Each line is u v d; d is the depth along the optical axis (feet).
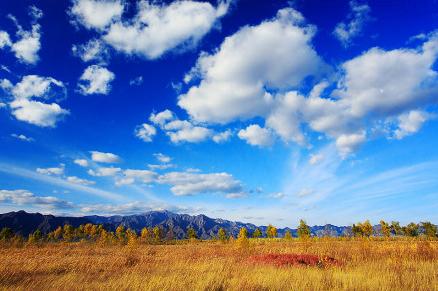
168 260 66.85
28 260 61.31
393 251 63.16
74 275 42.42
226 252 89.86
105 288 33.71
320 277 38.04
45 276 42.55
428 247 61.98
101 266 56.59
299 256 66.23
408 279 35.55
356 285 33.19
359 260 58.18
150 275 43.24
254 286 33.94
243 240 90.89
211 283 35.40
